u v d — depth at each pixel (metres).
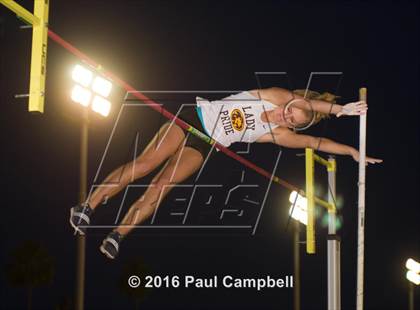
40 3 6.25
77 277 10.90
